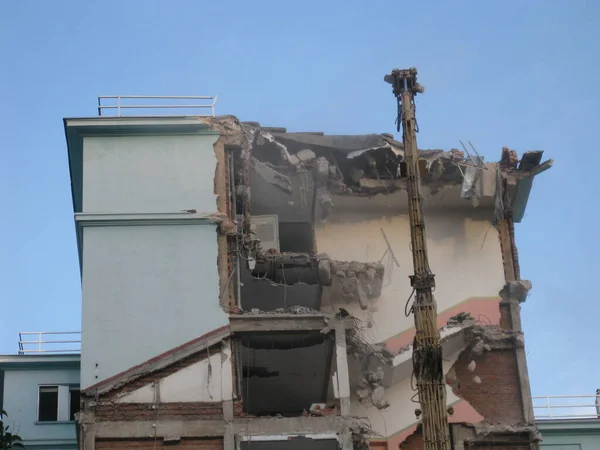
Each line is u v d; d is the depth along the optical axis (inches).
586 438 2146.9
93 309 1657.2
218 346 1646.2
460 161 1947.6
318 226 1961.1
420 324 1212.5
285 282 1840.6
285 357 1758.1
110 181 1759.4
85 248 1699.1
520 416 1822.1
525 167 1957.4
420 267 1246.3
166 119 1800.0
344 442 1593.3
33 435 2007.9
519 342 1871.3
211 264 1705.2
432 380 1186.0
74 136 1802.4
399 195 1957.4
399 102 1359.5
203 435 1584.6
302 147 1893.5
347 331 1715.1
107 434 1574.8
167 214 1729.8
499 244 1973.4
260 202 1908.2
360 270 1873.8
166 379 1620.3
